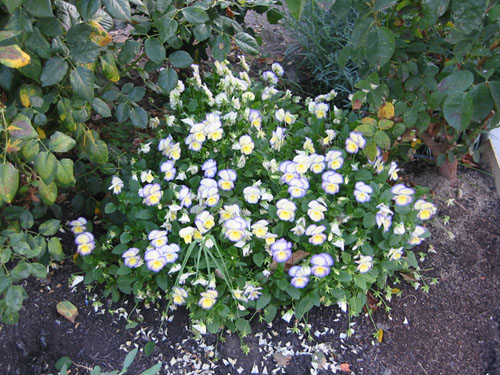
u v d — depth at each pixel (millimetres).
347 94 1128
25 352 748
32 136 594
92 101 714
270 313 770
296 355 773
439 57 899
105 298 816
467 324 822
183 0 768
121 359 760
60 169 648
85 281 788
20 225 731
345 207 786
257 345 780
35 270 660
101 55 748
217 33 903
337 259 772
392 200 828
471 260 900
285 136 888
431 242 921
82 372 744
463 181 1020
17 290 647
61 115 708
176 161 847
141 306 816
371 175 816
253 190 762
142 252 767
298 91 1155
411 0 767
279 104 989
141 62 1097
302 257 769
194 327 745
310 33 1178
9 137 625
